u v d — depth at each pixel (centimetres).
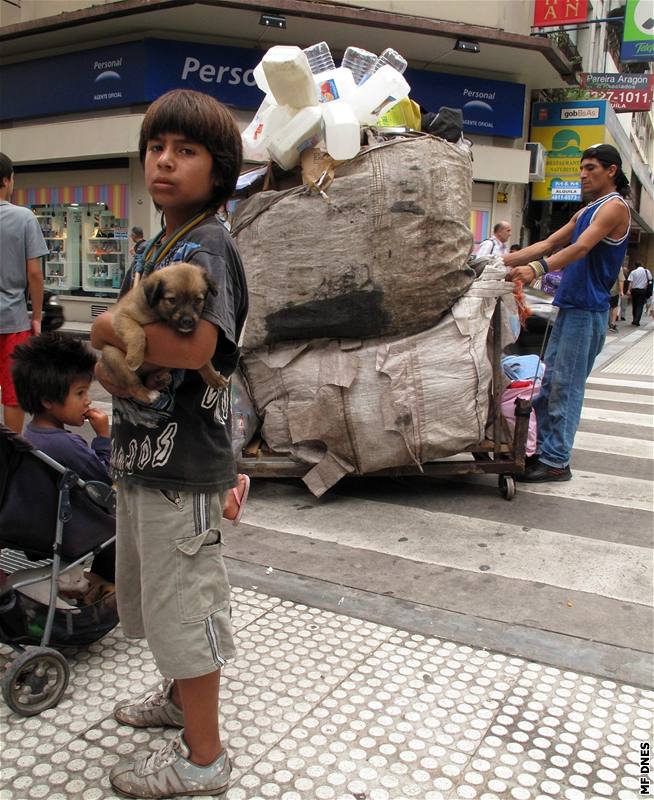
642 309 2292
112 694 269
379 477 552
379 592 356
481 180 1680
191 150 201
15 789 220
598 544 425
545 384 546
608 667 293
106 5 1364
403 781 226
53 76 1605
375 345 456
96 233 1677
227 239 205
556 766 235
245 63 1491
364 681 279
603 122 1747
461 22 1514
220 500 215
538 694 274
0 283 471
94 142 1547
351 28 1401
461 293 461
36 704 257
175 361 186
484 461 490
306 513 470
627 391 991
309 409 455
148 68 1455
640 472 586
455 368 452
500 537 434
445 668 290
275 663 290
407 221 427
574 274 520
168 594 204
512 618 332
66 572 293
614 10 2439
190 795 216
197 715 213
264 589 357
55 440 280
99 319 193
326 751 239
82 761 233
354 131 416
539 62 1582
